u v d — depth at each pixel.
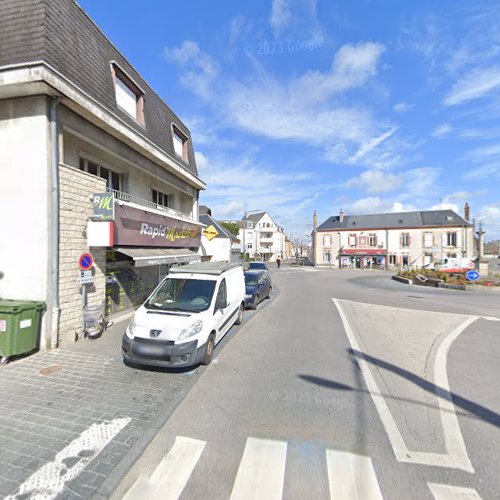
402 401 3.86
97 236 6.25
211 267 6.59
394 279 23.80
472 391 4.15
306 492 2.38
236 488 2.42
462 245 38.34
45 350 5.41
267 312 9.61
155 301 5.63
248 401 3.82
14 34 5.38
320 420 3.40
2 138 5.57
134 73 8.94
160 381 4.34
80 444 2.95
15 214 5.52
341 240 44.19
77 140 6.76
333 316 9.04
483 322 8.28
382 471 2.62
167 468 2.65
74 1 6.41
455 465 2.70
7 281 5.57
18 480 2.51
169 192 12.11
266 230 60.91
